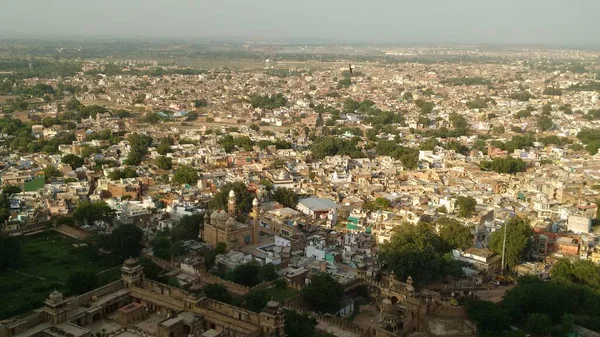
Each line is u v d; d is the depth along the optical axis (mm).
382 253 183000
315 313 148500
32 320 123000
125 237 187875
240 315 128250
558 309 156250
